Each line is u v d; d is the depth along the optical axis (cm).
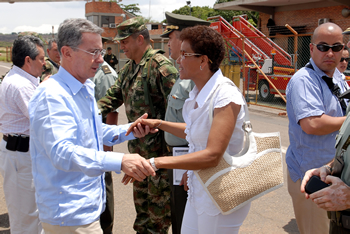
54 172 173
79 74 179
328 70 227
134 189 300
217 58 177
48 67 392
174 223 257
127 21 281
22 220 268
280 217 348
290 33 1514
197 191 183
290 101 232
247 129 178
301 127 222
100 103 309
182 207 248
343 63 372
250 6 1673
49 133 165
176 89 246
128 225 335
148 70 280
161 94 286
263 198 394
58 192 173
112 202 294
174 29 278
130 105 292
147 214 299
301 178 230
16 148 259
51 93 169
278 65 1124
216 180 170
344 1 1327
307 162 225
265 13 1723
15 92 253
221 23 1295
